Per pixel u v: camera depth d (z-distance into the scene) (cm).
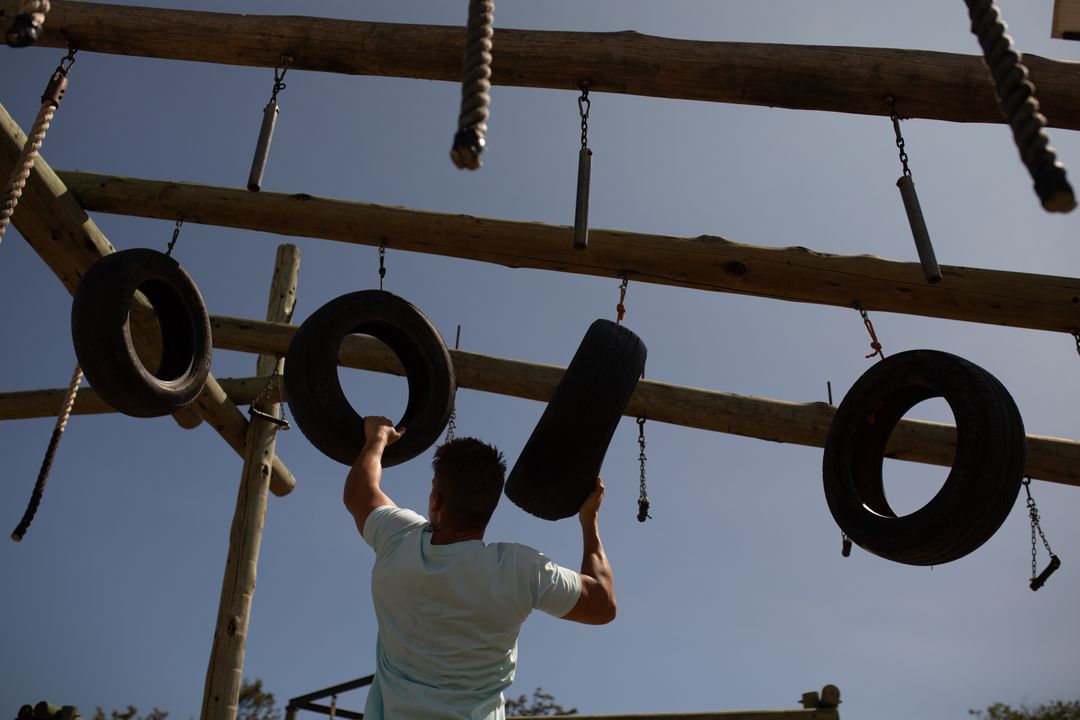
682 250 716
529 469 509
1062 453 807
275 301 1055
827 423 824
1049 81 559
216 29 592
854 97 575
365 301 575
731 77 574
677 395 839
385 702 296
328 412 540
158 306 623
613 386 520
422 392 586
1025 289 707
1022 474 522
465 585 303
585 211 522
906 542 531
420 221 729
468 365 851
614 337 536
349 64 593
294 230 739
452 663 296
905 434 843
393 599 307
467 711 292
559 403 516
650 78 578
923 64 563
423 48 582
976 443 519
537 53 578
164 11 597
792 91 577
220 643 866
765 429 830
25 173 520
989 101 562
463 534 319
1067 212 191
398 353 598
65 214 690
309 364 545
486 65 227
